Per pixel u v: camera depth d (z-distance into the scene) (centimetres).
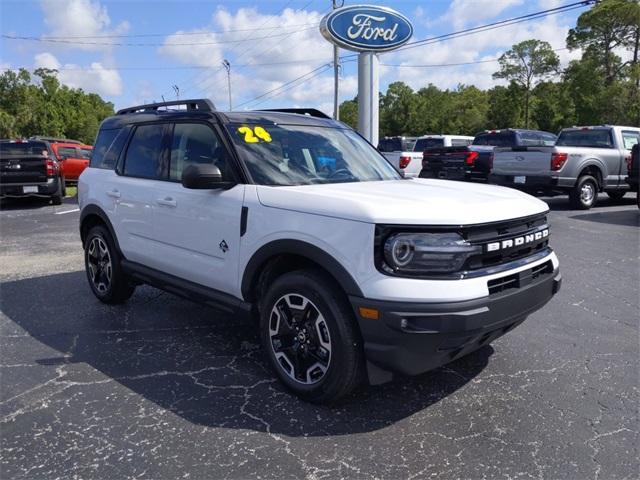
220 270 392
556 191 1252
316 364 338
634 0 5553
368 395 356
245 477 270
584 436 307
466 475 271
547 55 6962
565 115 6053
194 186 368
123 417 329
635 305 549
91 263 566
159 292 607
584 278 651
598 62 5688
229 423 321
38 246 884
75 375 389
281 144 416
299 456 288
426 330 287
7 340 459
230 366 404
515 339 455
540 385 371
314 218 324
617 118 5025
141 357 422
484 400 349
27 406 344
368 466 279
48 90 8794
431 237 294
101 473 274
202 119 424
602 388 366
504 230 325
